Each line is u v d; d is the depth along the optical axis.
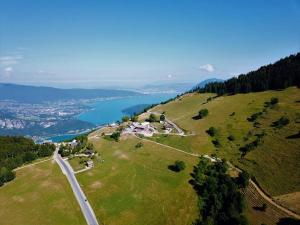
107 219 119.88
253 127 198.75
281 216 116.19
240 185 142.88
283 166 146.75
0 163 175.00
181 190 139.75
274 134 178.38
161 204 129.62
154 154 177.38
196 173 152.12
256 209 125.56
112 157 176.62
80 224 116.50
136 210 125.94
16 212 124.06
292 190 128.88
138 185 142.88
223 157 174.88
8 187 147.88
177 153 178.88
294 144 159.88
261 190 137.00
